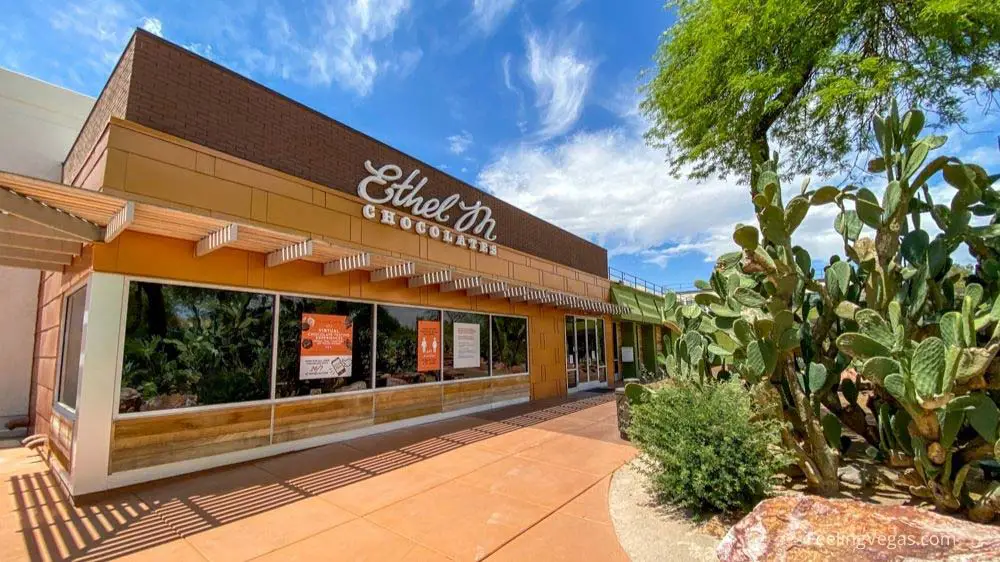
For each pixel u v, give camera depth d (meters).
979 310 3.52
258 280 5.96
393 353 7.85
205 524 3.77
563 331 13.20
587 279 15.26
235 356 5.69
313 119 6.97
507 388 10.59
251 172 5.99
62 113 8.70
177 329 5.21
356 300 7.25
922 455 3.34
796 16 6.18
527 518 3.88
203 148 5.50
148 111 5.09
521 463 5.57
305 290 6.52
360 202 7.52
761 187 4.00
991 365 3.29
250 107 6.13
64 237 4.61
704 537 3.41
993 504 3.02
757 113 7.32
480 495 4.45
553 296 11.20
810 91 6.90
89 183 5.30
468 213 10.09
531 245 12.69
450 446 6.45
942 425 3.10
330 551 3.28
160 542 3.44
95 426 4.53
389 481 4.89
